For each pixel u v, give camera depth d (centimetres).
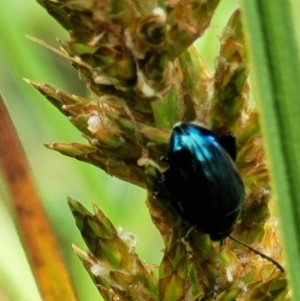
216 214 7
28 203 7
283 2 6
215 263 7
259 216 7
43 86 7
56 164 9
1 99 7
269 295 7
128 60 7
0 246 8
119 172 7
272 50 6
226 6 9
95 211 7
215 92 7
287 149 6
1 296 8
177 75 7
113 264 7
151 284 7
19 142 7
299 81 6
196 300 7
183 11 7
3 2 8
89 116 7
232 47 7
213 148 7
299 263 6
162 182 7
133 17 7
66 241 9
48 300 7
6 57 8
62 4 7
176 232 7
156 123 7
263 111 6
